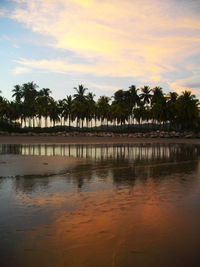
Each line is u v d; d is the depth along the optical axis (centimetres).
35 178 1198
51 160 1980
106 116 10738
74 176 1257
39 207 724
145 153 2762
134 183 1076
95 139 6612
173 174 1325
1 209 705
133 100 10681
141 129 10381
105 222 602
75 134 8062
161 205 741
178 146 4250
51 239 511
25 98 10388
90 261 429
